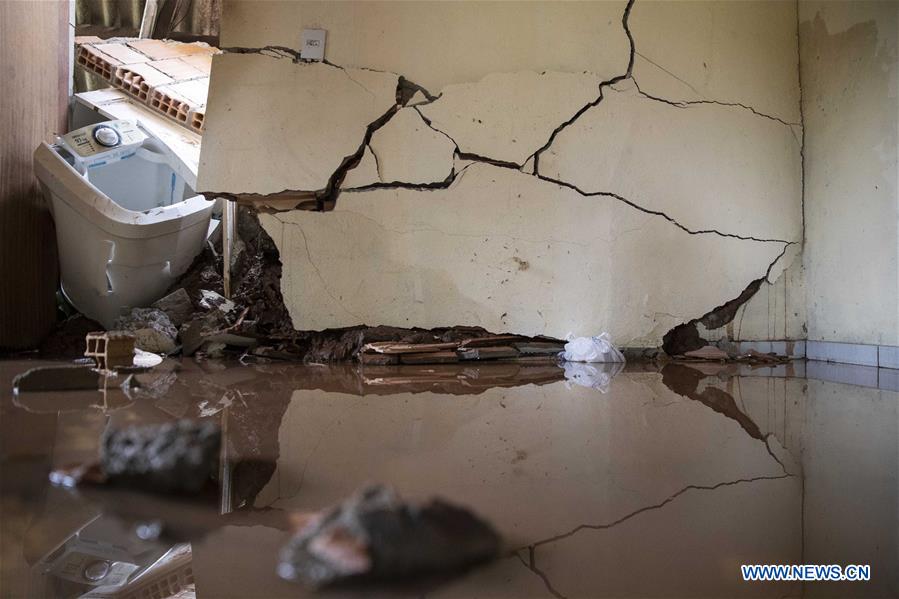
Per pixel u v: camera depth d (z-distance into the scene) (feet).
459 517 3.17
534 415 7.05
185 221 15.11
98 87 20.83
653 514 3.80
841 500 4.11
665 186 14.01
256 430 6.05
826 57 14.05
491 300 13.75
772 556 3.21
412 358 13.02
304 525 3.46
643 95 14.01
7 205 14.11
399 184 13.67
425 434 5.98
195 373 10.62
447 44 13.79
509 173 13.75
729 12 14.40
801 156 14.79
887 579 2.97
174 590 2.66
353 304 13.71
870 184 13.01
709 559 3.17
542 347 13.87
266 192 13.47
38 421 5.87
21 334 14.35
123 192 17.26
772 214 14.52
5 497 3.72
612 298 13.80
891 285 12.56
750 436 6.02
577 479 4.50
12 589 2.72
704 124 14.21
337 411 7.20
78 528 3.35
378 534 2.81
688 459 5.13
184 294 15.47
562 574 2.94
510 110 13.79
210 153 13.48
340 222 13.73
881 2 12.68
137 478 3.97
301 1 13.62
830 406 7.78
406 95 13.75
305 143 13.50
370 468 4.72
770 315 14.57
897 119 12.39
